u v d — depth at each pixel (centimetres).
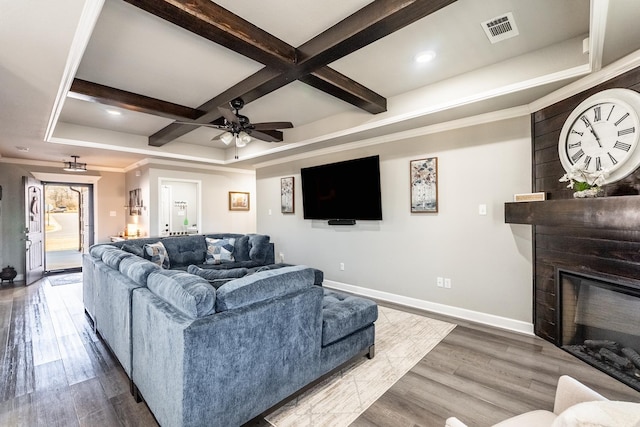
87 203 695
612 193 217
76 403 196
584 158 237
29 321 341
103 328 272
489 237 326
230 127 331
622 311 226
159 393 162
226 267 473
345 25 205
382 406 193
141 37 224
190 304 149
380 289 425
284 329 181
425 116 329
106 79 293
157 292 181
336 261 483
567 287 265
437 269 366
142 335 183
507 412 187
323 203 486
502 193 316
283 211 574
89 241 674
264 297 175
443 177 358
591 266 239
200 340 143
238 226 735
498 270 321
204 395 146
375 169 412
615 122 214
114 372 234
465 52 251
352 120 393
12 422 178
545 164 280
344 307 242
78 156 544
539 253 291
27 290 475
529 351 264
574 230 254
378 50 247
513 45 241
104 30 214
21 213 561
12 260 556
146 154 524
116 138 480
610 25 168
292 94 341
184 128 424
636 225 178
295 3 189
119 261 251
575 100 248
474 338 292
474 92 283
